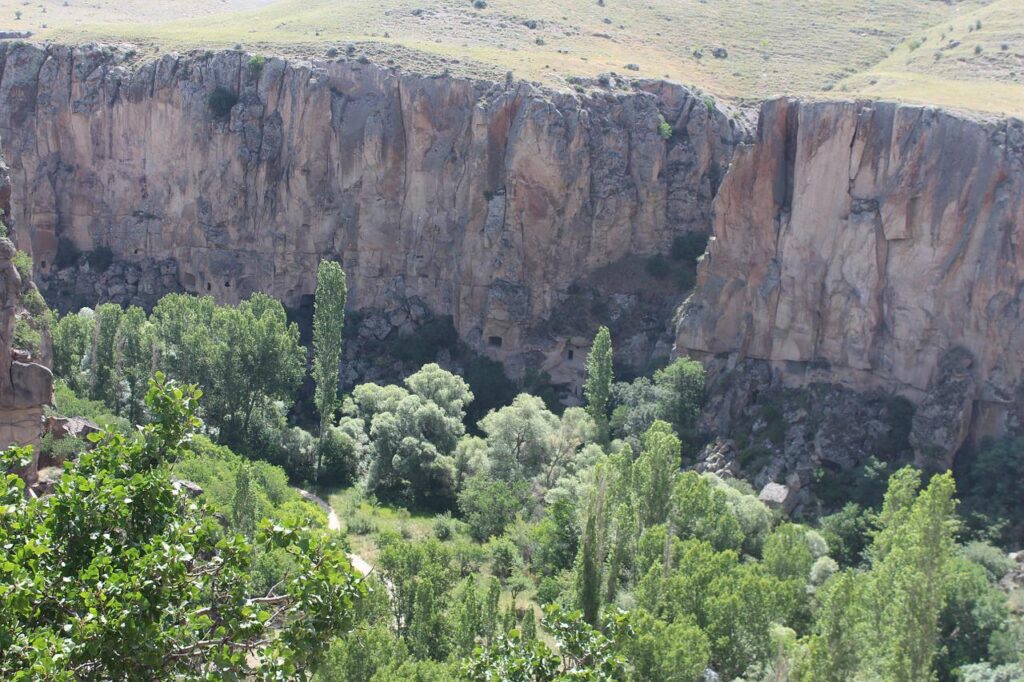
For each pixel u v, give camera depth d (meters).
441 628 56.28
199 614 26.36
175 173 133.38
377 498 91.88
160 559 25.91
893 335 90.50
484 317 117.94
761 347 97.38
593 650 33.38
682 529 69.81
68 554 26.83
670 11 161.75
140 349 95.25
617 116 121.00
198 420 30.19
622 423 96.25
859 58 143.12
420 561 61.94
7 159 138.50
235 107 130.12
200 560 31.73
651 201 119.75
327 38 139.38
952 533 71.38
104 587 24.98
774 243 97.19
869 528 75.75
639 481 71.31
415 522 85.62
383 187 124.94
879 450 86.62
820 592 59.91
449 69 124.25
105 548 26.81
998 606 60.50
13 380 55.44
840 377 93.38
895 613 53.38
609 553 64.12
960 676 56.53
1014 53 120.75
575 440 92.06
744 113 127.69
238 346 95.62
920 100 93.81
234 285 131.38
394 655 51.84
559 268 117.44
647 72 132.00
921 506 58.19
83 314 107.94
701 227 120.62
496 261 117.00
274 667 26.48
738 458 89.81
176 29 157.25
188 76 133.00
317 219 128.38
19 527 26.95
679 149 120.75
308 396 110.75
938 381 87.25
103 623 24.17
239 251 131.75
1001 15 135.62
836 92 109.75
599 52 141.12
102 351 93.31
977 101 96.25
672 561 63.34
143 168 136.25
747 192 97.81
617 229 118.88
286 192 129.00
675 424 94.62
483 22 151.62
